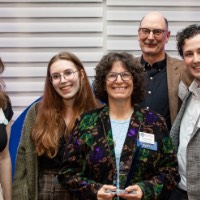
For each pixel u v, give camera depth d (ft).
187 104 7.70
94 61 10.79
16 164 8.12
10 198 8.23
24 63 10.82
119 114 7.12
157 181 6.66
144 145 6.70
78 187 6.73
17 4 10.63
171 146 7.05
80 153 6.93
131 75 7.00
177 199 7.39
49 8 10.64
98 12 10.66
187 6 10.75
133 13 10.68
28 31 10.69
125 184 6.55
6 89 10.82
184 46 7.55
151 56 9.51
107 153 6.66
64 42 10.75
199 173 6.97
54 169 7.76
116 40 10.78
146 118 7.04
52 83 8.12
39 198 7.61
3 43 10.71
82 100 8.23
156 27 9.28
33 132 7.93
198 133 7.09
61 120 8.00
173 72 9.20
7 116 8.02
